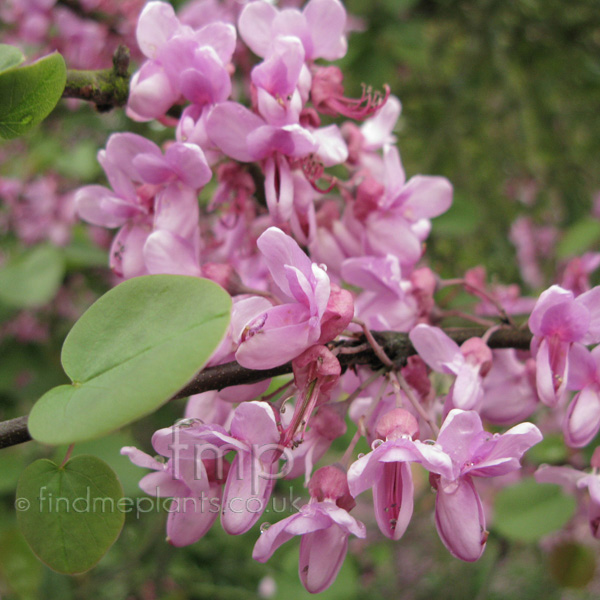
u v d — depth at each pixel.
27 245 0.55
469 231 0.40
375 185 0.25
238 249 0.26
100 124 0.55
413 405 0.21
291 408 0.22
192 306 0.18
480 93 0.60
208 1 0.34
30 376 0.52
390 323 0.25
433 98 0.60
